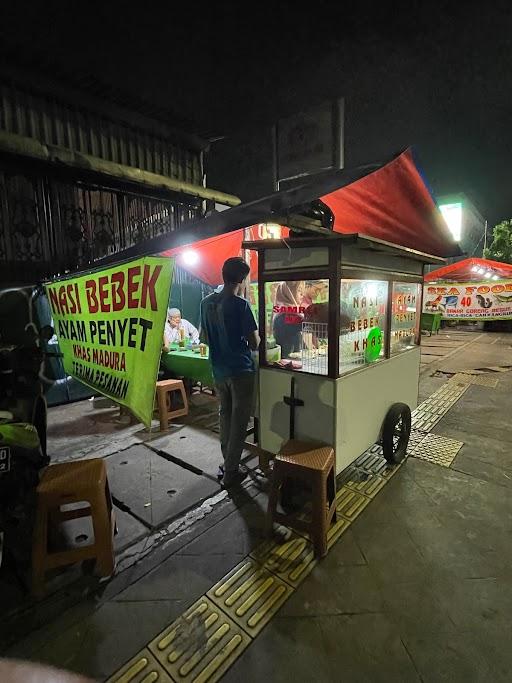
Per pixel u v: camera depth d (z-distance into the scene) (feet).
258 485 10.69
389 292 10.78
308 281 9.18
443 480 10.86
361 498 9.94
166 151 22.21
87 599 6.84
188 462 12.16
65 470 7.65
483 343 39.37
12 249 15.99
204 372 14.96
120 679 5.45
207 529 8.79
